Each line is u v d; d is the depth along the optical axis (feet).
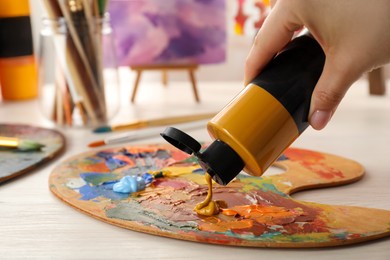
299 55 1.55
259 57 1.53
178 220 1.56
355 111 2.92
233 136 1.43
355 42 1.38
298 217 1.58
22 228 1.57
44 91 2.69
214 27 3.16
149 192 1.78
